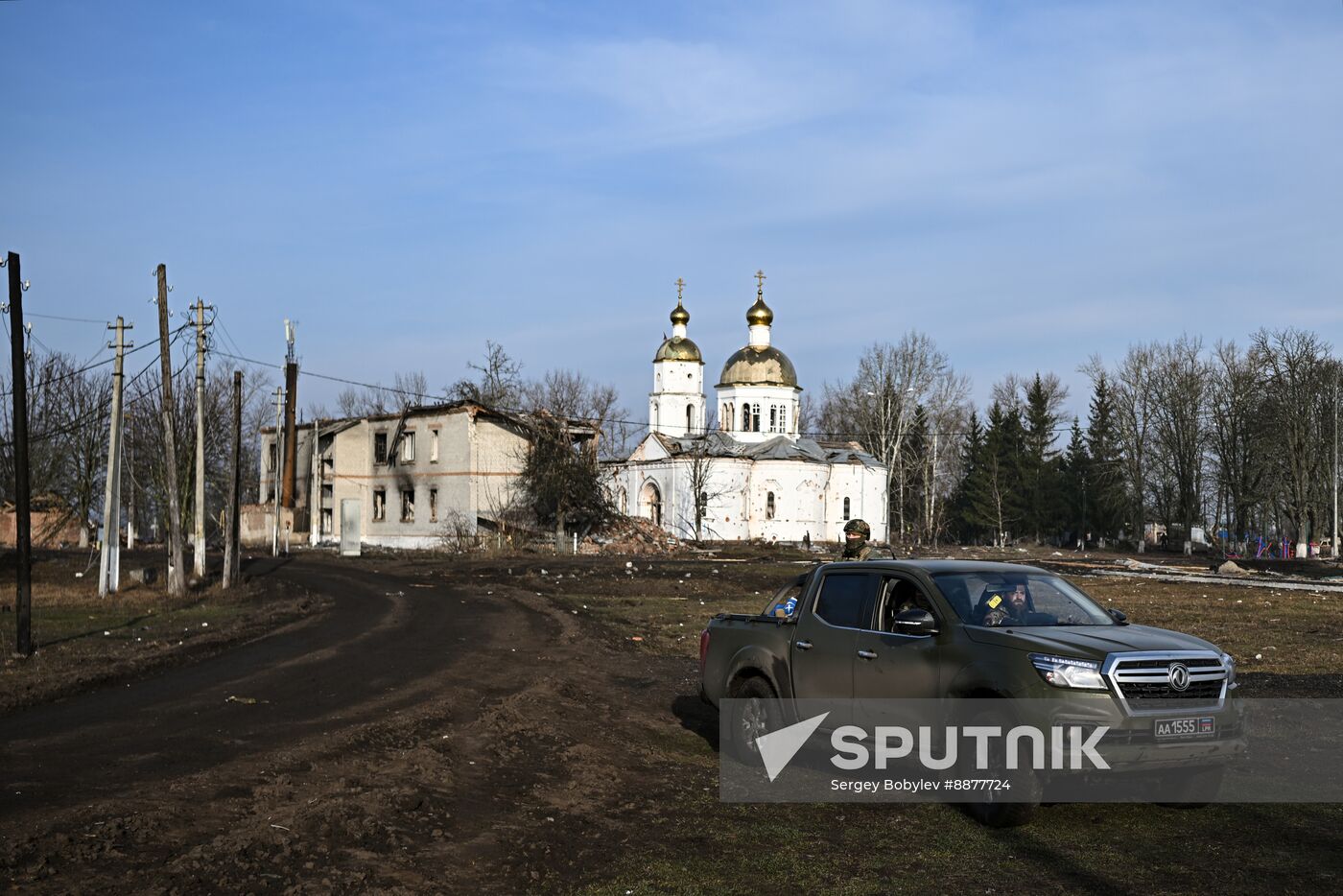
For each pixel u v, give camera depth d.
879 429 90.94
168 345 34.50
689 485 78.00
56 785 9.41
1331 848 8.11
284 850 7.66
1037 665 8.53
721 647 11.79
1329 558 66.75
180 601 31.62
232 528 37.78
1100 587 38.81
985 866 7.75
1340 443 71.81
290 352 59.47
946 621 9.41
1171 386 81.12
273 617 26.23
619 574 43.50
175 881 6.97
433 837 8.27
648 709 14.67
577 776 10.45
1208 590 37.59
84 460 70.31
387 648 20.38
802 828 8.81
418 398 102.56
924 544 87.94
